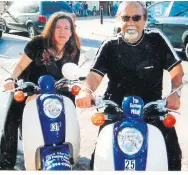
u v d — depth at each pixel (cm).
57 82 307
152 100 285
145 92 283
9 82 296
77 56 339
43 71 328
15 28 1112
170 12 895
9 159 331
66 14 325
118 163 236
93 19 1842
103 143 247
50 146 278
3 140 331
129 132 237
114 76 284
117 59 278
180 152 288
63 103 290
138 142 236
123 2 275
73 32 329
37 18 1033
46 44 321
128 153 235
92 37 1126
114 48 277
